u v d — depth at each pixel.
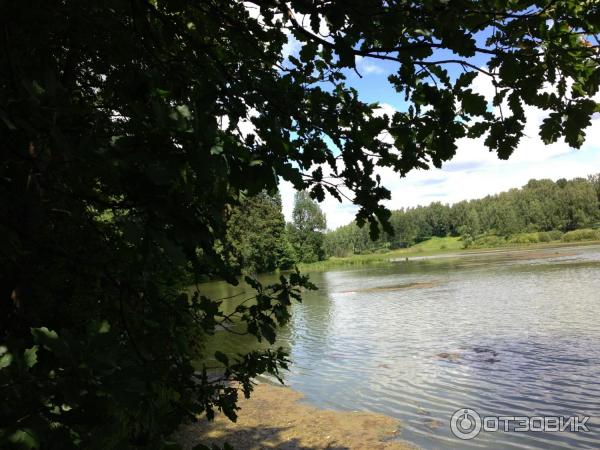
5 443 1.05
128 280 2.46
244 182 1.64
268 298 2.71
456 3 1.80
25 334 2.18
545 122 2.01
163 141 1.29
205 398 2.63
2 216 1.52
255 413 9.81
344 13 1.92
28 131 1.18
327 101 2.46
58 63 2.90
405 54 1.97
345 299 30.42
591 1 1.82
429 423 9.02
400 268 61.75
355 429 8.91
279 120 2.03
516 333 15.77
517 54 1.89
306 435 8.62
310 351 15.72
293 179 1.70
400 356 14.16
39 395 1.13
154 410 1.91
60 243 2.74
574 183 149.25
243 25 2.63
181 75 2.52
